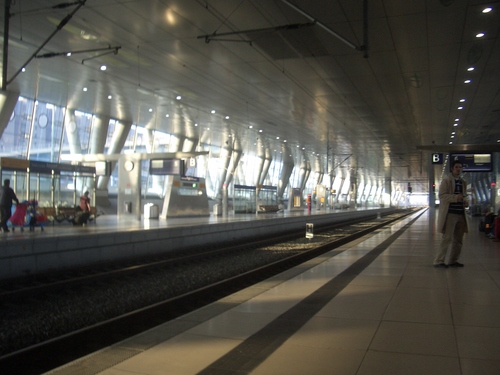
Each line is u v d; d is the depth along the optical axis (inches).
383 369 139.1
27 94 920.3
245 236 833.5
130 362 148.6
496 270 331.0
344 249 513.0
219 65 709.9
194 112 1082.7
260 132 1370.6
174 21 539.2
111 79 802.8
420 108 985.5
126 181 879.7
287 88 842.2
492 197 1006.4
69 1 482.6
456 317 200.1
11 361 185.8
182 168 934.4
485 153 645.3
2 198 539.5
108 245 503.5
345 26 537.6
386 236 712.4
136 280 407.8
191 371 140.2
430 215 1595.7
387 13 499.2
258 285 299.4
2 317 284.5
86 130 1124.5
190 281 414.6
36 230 583.8
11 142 948.0
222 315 207.9
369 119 1123.9
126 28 564.7
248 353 155.8
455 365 141.9
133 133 1318.9
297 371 138.6
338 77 756.6
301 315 206.5
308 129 1298.0
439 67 690.8
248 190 1499.8
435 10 491.2
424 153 1827.0
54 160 1049.5
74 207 730.2
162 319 267.9
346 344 164.1
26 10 509.7
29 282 384.2
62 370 146.0
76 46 637.3
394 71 714.8
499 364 142.8
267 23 538.9
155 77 786.8
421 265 360.5
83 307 310.3
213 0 480.1
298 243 783.7
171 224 726.5
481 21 518.0
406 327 185.0
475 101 909.8
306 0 469.7
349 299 239.0
